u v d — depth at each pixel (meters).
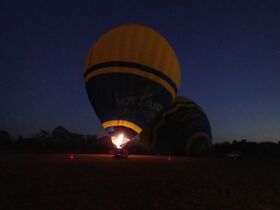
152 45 30.53
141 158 34.75
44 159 27.34
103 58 30.42
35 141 58.09
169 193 12.54
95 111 31.31
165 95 31.25
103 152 46.50
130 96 29.73
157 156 42.50
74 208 9.55
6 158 27.48
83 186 13.30
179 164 27.12
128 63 29.88
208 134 46.34
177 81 33.00
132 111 29.86
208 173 20.66
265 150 64.69
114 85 29.84
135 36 30.28
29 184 13.32
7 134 58.09
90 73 31.12
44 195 11.16
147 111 30.38
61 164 22.52
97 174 17.31
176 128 44.19
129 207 9.92
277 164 32.28
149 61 30.25
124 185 14.01
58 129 59.44
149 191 12.78
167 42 31.92
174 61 32.16
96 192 12.10
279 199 12.27
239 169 24.88
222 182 16.56
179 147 44.53
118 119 29.88
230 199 11.87
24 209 9.20
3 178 14.80
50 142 57.84
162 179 16.45
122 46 30.12
